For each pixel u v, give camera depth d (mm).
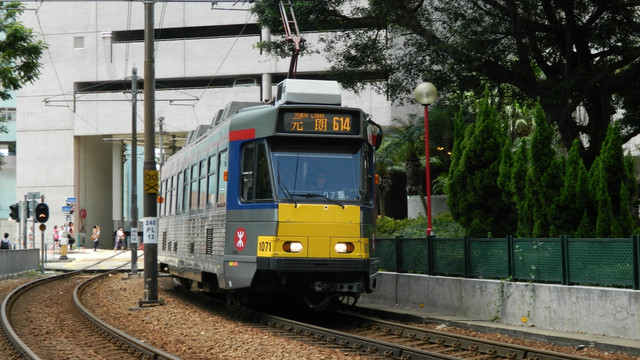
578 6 21469
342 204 13680
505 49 22125
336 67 25734
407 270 17625
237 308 16047
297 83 14344
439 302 15898
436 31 23953
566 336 11688
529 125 39844
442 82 24047
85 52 56625
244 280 13859
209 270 15664
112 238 68062
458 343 11406
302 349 11086
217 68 54281
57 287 25172
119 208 61781
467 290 15039
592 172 15758
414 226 25062
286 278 13680
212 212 15703
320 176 13758
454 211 17688
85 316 15336
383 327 13539
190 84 56969
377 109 50312
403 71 24703
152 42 18406
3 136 71562
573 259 12852
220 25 55000
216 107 54406
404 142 38531
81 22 56719
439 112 36156
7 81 22297
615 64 20156
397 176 48719
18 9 22609
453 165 17984
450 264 15969
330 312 16078
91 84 58312
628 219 14570
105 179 65375
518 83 21375
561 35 21719
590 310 12219
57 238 54188
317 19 24359
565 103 20719
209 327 13750
